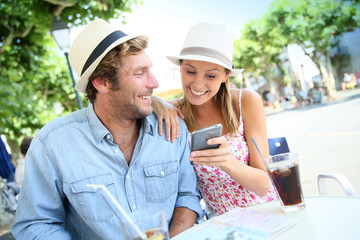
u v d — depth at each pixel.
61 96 15.09
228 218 1.27
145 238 0.95
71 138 1.62
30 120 12.28
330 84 19.03
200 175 2.02
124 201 1.61
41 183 1.61
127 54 1.50
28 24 7.50
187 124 2.10
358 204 1.19
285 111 17.56
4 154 5.86
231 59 1.89
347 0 18.22
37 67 9.12
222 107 2.00
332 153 5.50
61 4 6.46
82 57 1.58
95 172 1.59
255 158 1.96
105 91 1.55
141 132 1.67
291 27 19.20
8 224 5.19
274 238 1.06
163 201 1.67
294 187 1.22
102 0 6.73
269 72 21.41
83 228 1.66
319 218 1.14
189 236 1.17
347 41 18.94
